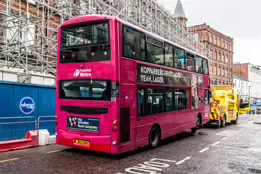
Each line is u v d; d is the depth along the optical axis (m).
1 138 10.01
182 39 26.52
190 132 15.62
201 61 15.48
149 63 9.57
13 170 6.57
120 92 7.81
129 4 17.58
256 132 15.88
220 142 11.79
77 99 8.33
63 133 8.62
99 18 7.93
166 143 11.45
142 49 9.13
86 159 8.03
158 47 10.29
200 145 10.95
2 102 10.14
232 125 21.03
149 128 9.57
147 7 20.58
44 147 9.83
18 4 16.42
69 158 8.10
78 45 8.36
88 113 8.09
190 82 13.60
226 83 59.03
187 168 7.14
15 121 10.58
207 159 8.29
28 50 14.53
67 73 8.54
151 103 9.73
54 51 15.34
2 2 15.66
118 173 6.52
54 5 16.97
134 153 9.12
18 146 9.38
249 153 9.33
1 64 13.66
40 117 11.62
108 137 7.75
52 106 12.30
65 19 16.41
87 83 8.14
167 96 11.03
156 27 21.67
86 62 8.14
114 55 7.68
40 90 11.73
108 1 17.05
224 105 20.14
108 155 8.66
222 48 57.28
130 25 8.45
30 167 6.91
